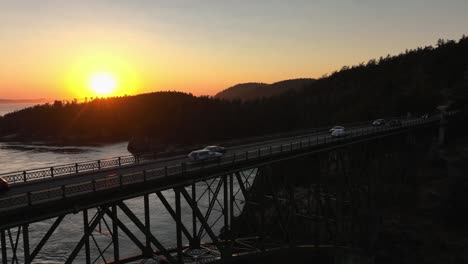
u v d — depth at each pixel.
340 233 43.28
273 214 41.12
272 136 58.06
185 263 26.72
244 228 38.09
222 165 30.55
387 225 50.69
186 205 64.94
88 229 21.22
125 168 32.88
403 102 108.19
